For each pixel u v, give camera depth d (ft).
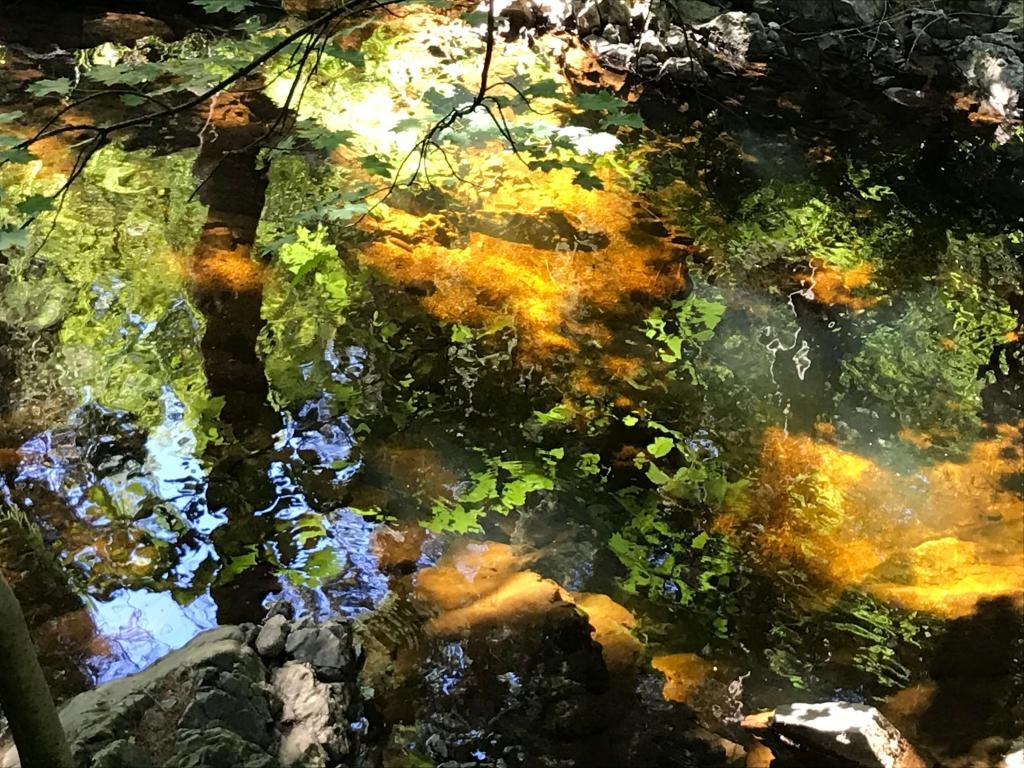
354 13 7.50
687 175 21.09
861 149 23.32
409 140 20.29
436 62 24.04
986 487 13.47
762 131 23.53
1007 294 18.24
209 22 24.80
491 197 18.93
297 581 10.96
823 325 16.66
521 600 10.90
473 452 13.23
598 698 9.93
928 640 11.13
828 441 14.11
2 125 18.93
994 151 23.82
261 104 20.98
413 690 9.78
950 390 15.42
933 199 21.40
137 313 14.79
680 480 13.16
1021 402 15.28
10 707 6.09
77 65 22.00
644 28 26.43
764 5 28.04
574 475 13.05
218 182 18.15
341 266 16.35
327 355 14.48
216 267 15.94
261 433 12.98
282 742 8.61
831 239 19.47
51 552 10.97
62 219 16.62
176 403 13.26
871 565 12.10
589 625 10.75
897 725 10.11
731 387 14.97
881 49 27.53
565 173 20.03
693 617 11.18
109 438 12.57
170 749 8.07
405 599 10.85
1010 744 9.97
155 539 11.30
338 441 13.03
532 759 9.24
